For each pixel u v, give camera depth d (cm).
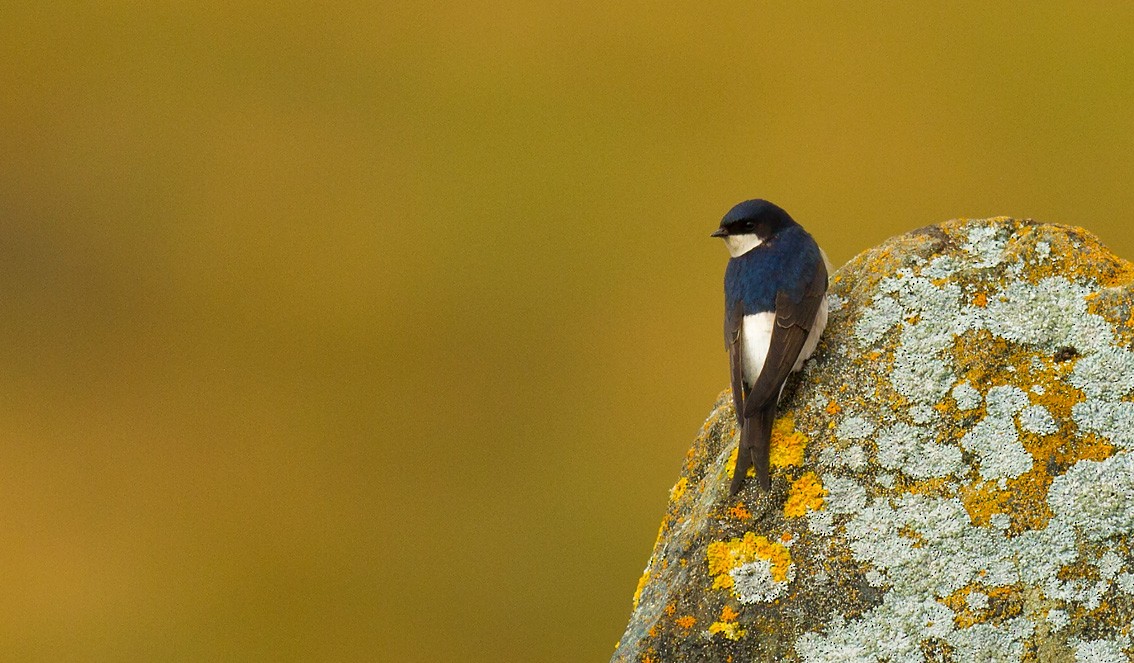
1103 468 983
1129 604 950
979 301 1067
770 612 980
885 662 955
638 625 1043
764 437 1031
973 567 971
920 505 997
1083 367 1021
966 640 953
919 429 1025
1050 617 952
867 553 987
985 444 1009
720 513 1026
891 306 1083
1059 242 1077
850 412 1046
